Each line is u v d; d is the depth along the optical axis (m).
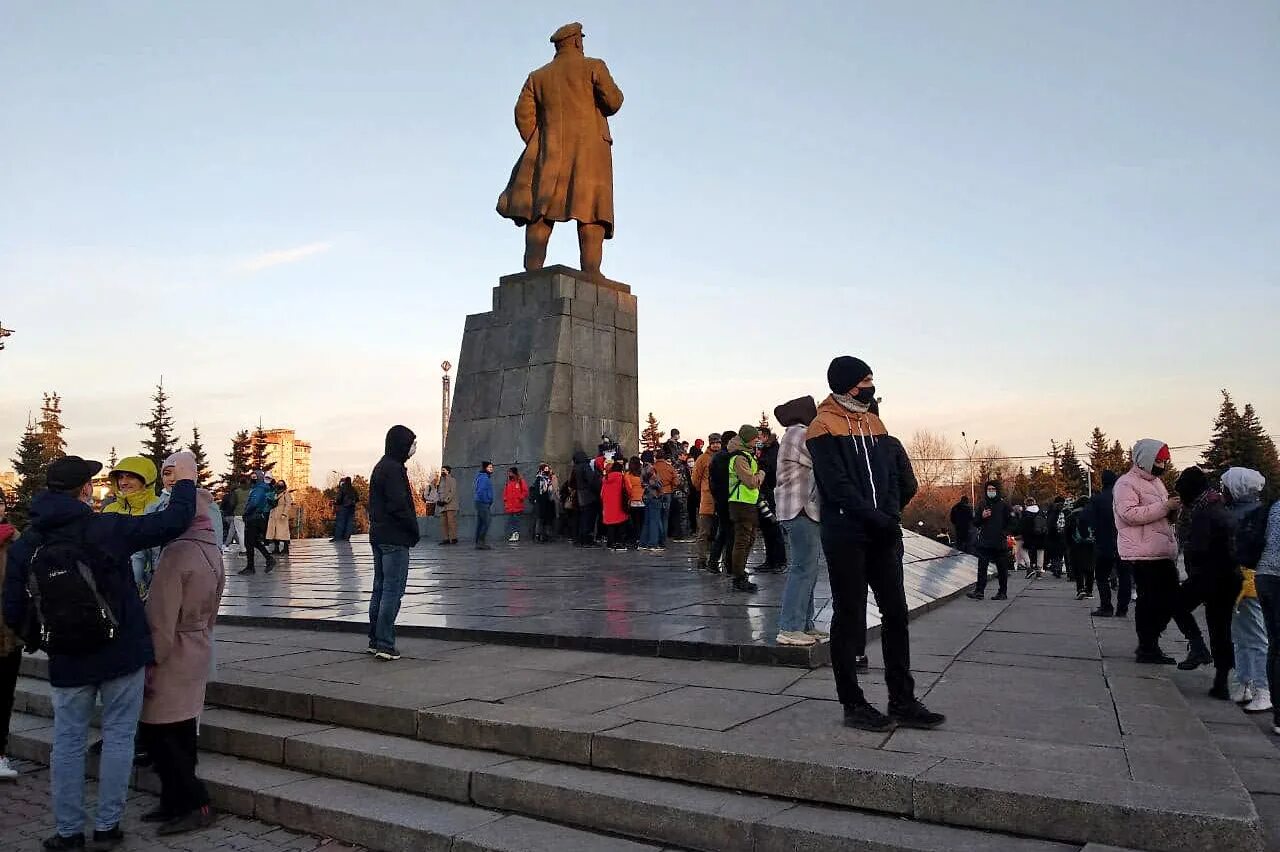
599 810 4.58
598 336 23.31
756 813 4.27
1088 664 7.18
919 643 8.27
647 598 10.27
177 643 5.30
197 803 5.30
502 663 7.42
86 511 4.93
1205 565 6.84
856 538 5.16
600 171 23.77
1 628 6.08
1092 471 87.56
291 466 122.62
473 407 23.38
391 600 7.62
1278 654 6.05
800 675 6.68
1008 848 3.79
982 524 12.82
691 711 5.57
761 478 10.54
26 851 5.07
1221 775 4.16
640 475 17.77
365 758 5.45
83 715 5.05
